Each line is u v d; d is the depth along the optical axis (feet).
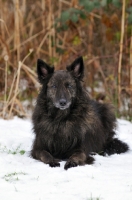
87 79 65.00
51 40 66.59
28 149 40.98
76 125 37.73
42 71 38.65
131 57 59.21
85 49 66.39
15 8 62.13
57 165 34.76
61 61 61.82
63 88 37.01
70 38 64.49
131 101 59.16
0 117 55.26
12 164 34.91
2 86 60.18
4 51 61.93
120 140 42.88
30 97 62.54
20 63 53.31
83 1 55.77
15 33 61.46
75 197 26.63
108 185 28.89
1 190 28.12
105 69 66.74
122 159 37.52
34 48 65.72
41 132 38.04
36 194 27.27
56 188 28.37
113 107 44.57
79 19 64.08
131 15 55.72
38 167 34.12
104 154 40.88
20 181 30.07
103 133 41.47
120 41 58.75
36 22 70.33
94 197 26.55
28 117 56.75
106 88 60.59
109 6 65.36
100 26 67.00
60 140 37.81
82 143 37.81
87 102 38.60
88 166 33.53
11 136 44.29
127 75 61.26
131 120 58.18
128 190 27.84
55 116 37.70
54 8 70.95
